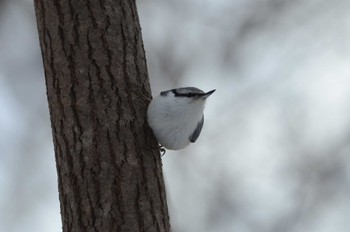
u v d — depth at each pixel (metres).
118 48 9.79
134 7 10.35
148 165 9.44
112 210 8.88
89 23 9.71
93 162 9.08
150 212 9.10
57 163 9.45
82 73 9.48
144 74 10.07
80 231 8.88
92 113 9.31
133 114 9.59
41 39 9.95
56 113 9.50
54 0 9.81
